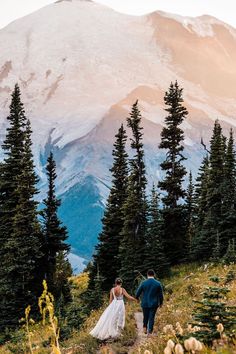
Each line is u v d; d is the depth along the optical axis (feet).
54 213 121.90
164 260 112.47
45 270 118.21
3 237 113.19
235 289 54.39
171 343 14.66
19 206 108.47
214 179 133.80
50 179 122.01
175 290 80.74
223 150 139.13
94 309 84.58
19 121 119.75
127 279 111.34
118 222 132.26
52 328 12.48
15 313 100.22
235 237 116.26
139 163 141.38
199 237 124.16
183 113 142.82
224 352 16.20
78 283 165.27
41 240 119.34
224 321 26.03
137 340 42.22
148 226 118.21
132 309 65.10
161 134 144.36
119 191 138.92
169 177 142.31
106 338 43.93
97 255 129.39
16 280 103.96
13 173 117.08
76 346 43.42
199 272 101.19
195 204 166.40
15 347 55.42
